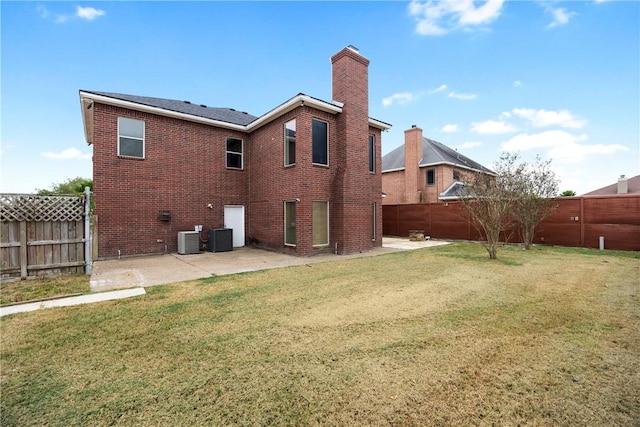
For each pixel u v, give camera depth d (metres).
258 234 13.17
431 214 16.91
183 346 3.48
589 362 3.07
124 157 10.72
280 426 2.18
